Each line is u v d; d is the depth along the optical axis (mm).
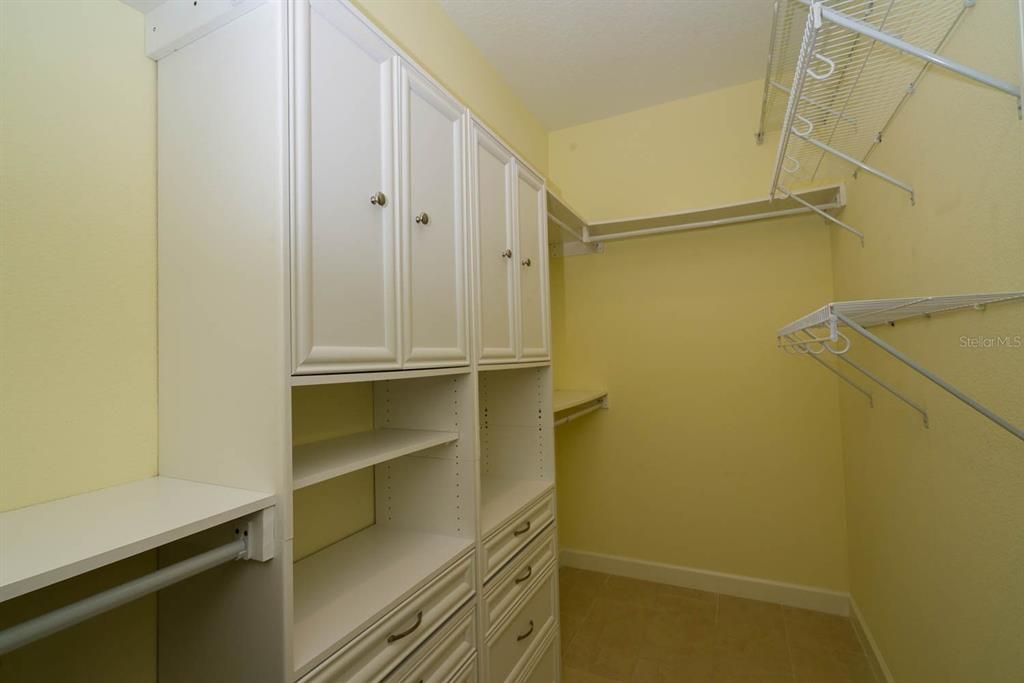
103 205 884
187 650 887
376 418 1461
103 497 805
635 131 2717
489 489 1777
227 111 870
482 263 1443
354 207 952
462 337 1310
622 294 2748
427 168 1192
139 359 927
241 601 819
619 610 2359
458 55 1973
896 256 1447
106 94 897
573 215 2291
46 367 800
